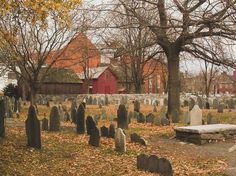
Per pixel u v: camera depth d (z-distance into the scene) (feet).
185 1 82.02
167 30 95.61
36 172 37.68
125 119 70.90
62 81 204.33
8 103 92.12
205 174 38.06
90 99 158.92
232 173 38.45
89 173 38.37
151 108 127.03
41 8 37.40
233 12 77.56
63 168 39.68
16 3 38.68
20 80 159.12
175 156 47.42
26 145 46.29
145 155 39.52
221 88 333.42
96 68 246.27
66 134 58.85
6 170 36.94
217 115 98.84
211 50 87.92
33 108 46.09
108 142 52.54
